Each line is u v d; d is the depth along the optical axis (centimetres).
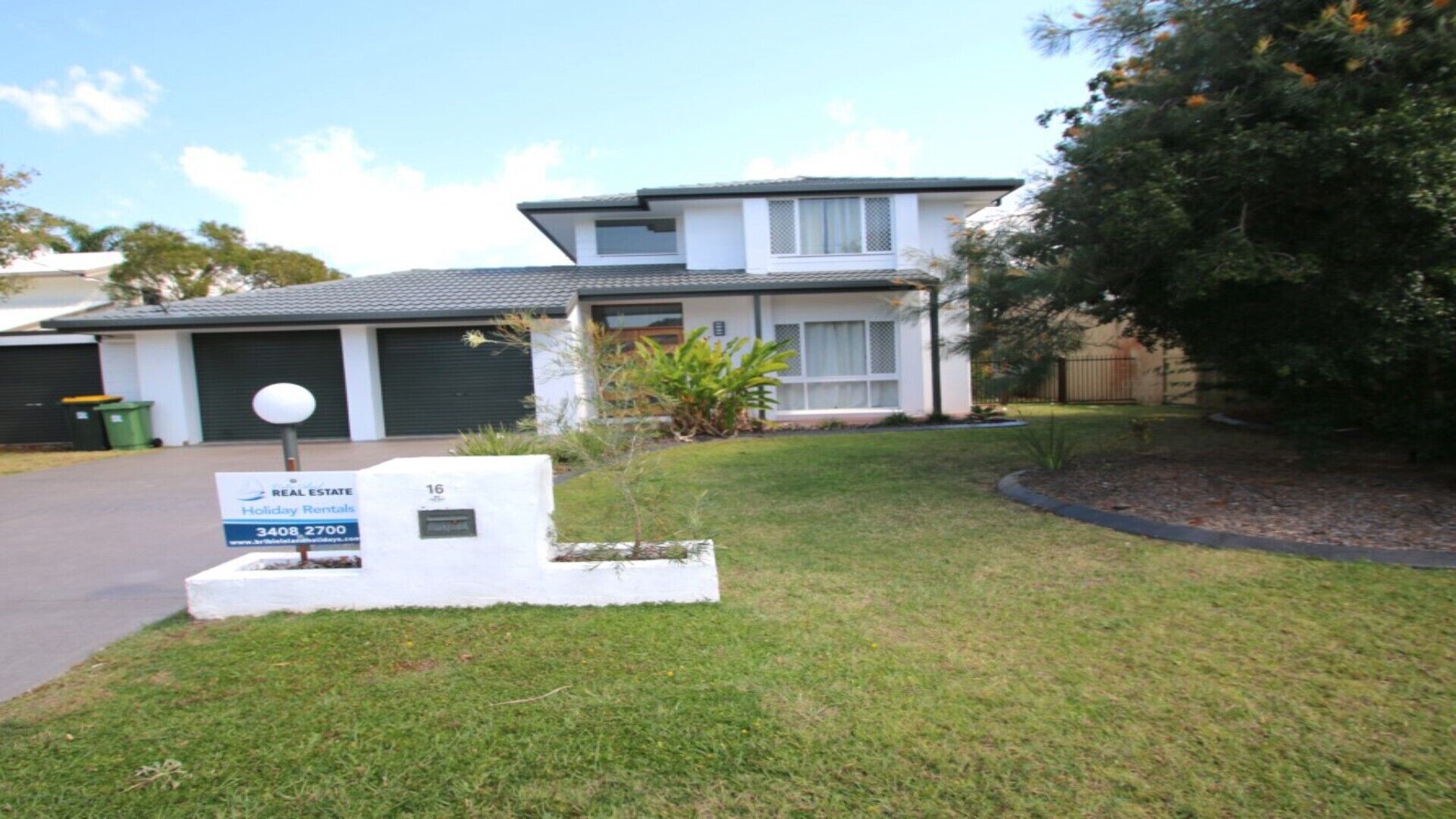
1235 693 314
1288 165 561
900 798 252
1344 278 570
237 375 1448
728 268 1661
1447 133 509
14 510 785
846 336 1594
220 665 357
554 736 290
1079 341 776
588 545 480
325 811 247
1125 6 665
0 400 1559
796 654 362
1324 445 690
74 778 266
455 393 1459
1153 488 667
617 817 244
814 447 1095
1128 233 609
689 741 286
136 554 592
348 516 448
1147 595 428
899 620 405
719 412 1294
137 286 2383
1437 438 650
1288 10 595
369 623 409
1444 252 531
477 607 432
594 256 1798
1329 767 262
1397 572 441
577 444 482
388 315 1365
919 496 715
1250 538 509
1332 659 341
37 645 393
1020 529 580
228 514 447
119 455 1291
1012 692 320
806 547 553
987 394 820
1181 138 630
